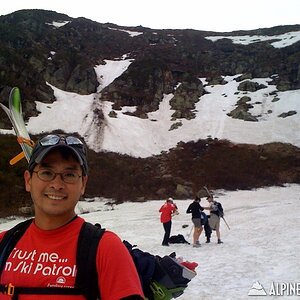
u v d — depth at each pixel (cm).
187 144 4338
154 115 5034
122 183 3297
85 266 176
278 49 6562
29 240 189
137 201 2922
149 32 7575
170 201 1336
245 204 2572
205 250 1175
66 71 5450
